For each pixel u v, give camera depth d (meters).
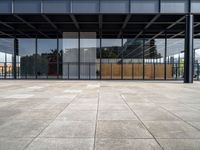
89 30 28.00
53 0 20.36
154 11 20.39
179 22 23.92
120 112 8.08
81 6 20.41
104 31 28.08
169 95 12.80
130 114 7.75
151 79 28.45
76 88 16.66
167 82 23.77
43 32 28.95
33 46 29.41
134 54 28.69
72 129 5.94
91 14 20.97
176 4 20.42
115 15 22.22
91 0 20.36
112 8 20.41
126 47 28.66
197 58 30.81
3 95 12.49
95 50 28.42
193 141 5.07
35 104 9.65
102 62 28.39
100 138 5.24
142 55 28.75
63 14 21.03
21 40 29.56
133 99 11.22
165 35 28.67
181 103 10.07
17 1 20.42
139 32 28.28
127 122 6.68
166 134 5.56
